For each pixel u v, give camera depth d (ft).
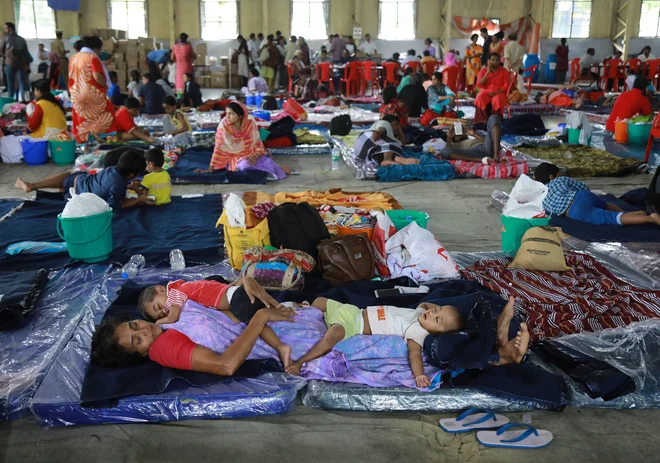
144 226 16.33
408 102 38.52
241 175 22.81
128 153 17.48
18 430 8.45
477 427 8.40
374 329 9.86
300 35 75.25
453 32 74.79
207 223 16.69
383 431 8.42
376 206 17.16
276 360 9.58
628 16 72.64
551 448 8.04
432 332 9.46
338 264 12.39
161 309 10.12
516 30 74.43
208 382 8.86
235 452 8.00
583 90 52.34
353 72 58.59
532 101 48.08
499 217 18.61
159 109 40.88
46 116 27.78
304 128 34.65
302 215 13.33
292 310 10.02
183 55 54.54
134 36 73.05
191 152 27.76
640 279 12.97
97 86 28.07
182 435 8.36
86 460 7.86
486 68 36.29
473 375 9.05
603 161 25.39
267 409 8.76
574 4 74.43
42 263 13.46
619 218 16.44
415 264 12.59
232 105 22.80
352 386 9.02
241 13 73.97
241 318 9.93
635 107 32.27
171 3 71.67
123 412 8.56
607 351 9.75
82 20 72.08
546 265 12.90
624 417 8.73
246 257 12.31
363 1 74.69
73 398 8.56
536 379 8.96
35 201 18.57
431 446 8.11
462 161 24.84
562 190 17.22
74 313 11.33
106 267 13.44
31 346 10.07
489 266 13.29
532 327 10.56
